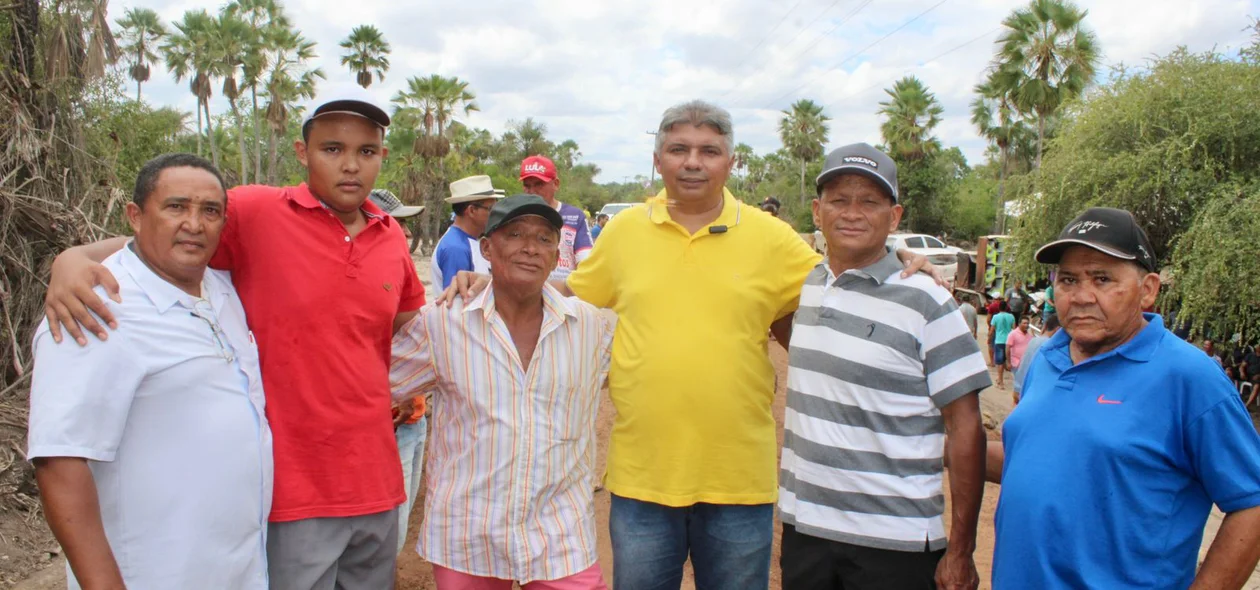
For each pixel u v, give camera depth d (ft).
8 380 21.85
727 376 9.45
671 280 9.64
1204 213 34.83
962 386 8.70
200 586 7.55
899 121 132.98
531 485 9.16
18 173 23.48
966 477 8.83
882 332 8.91
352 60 126.82
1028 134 130.21
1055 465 7.62
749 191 226.99
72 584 7.55
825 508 9.16
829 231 9.21
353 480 8.73
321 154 8.68
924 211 133.69
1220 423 7.09
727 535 9.83
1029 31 81.46
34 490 17.07
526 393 9.21
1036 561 7.63
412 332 9.55
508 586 9.84
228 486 7.72
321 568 8.57
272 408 8.46
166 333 7.39
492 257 9.13
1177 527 7.38
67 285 6.97
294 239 8.57
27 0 24.26
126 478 7.27
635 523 9.82
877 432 8.93
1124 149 40.98
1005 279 50.03
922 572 9.02
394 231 9.59
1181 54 39.86
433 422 9.87
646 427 9.57
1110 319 7.55
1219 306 33.71
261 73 120.06
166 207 7.38
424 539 9.46
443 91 124.98
